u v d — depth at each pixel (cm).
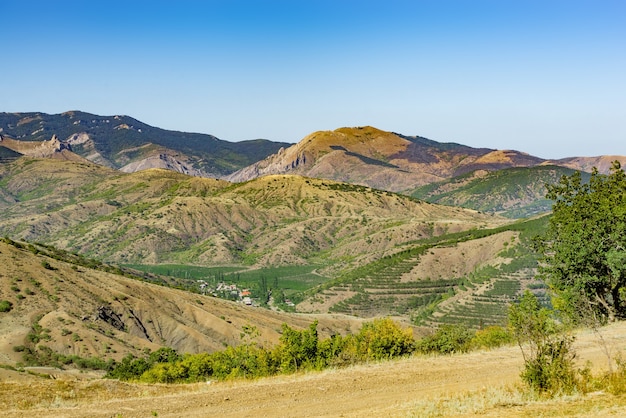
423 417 1566
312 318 17638
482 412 1550
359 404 1895
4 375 6500
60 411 1955
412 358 2850
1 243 15088
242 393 2166
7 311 11862
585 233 3497
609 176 3769
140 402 2095
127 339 12619
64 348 11112
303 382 2308
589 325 3134
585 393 1688
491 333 4431
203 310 15375
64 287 13650
